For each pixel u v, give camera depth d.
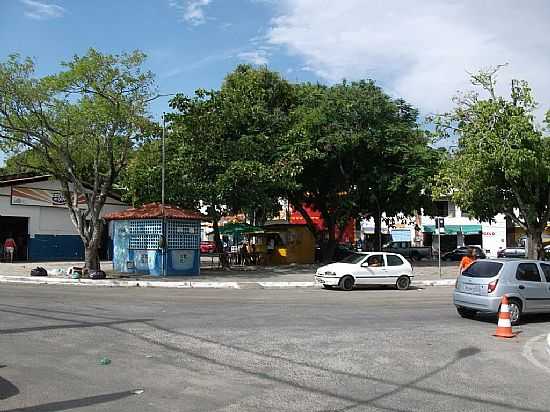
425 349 11.01
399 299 20.42
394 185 37.19
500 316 12.80
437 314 16.25
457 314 16.31
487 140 27.92
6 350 9.88
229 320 13.99
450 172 30.12
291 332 12.43
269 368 9.07
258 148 34.00
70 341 10.78
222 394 7.50
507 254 50.62
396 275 25.05
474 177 28.94
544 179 28.53
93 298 18.36
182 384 7.96
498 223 62.88
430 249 52.78
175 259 29.61
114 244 31.67
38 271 27.56
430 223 65.00
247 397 7.38
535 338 12.72
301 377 8.55
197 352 10.12
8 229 39.91
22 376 8.19
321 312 16.05
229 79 42.50
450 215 64.38
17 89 26.42
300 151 35.09
